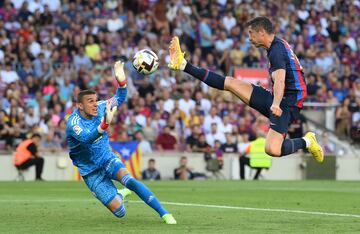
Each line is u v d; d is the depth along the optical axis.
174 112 85.75
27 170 78.06
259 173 84.94
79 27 95.31
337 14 110.94
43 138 80.88
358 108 95.31
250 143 84.50
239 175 85.06
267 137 34.28
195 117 86.69
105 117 31.53
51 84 85.88
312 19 108.38
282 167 87.44
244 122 87.56
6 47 89.94
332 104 96.38
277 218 35.72
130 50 93.75
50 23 95.69
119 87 33.84
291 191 59.66
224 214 37.91
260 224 32.84
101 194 33.12
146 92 89.62
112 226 31.97
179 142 85.56
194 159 84.06
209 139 85.75
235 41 101.62
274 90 33.12
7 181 75.56
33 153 77.38
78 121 32.53
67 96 86.62
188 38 100.38
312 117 96.50
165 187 64.81
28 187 63.72
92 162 33.09
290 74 33.81
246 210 40.47
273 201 47.88
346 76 101.56
